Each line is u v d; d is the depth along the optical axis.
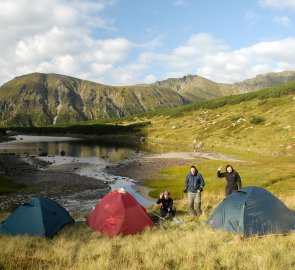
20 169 63.53
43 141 159.75
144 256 11.14
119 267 10.02
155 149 114.25
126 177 55.56
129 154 96.88
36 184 48.00
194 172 19.58
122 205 17.52
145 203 36.66
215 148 112.62
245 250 11.35
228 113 182.00
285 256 10.23
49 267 10.23
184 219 18.91
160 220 19.36
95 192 42.91
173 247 12.14
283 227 14.31
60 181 50.91
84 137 194.75
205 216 18.80
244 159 83.25
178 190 42.72
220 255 10.74
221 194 33.31
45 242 14.80
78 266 10.30
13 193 41.19
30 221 17.12
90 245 13.55
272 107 163.25
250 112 166.75
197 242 12.88
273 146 98.69
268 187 39.66
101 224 17.47
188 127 176.25
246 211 14.63
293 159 78.94
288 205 20.52
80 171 62.41
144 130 196.62
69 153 99.81
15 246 13.13
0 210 32.28
